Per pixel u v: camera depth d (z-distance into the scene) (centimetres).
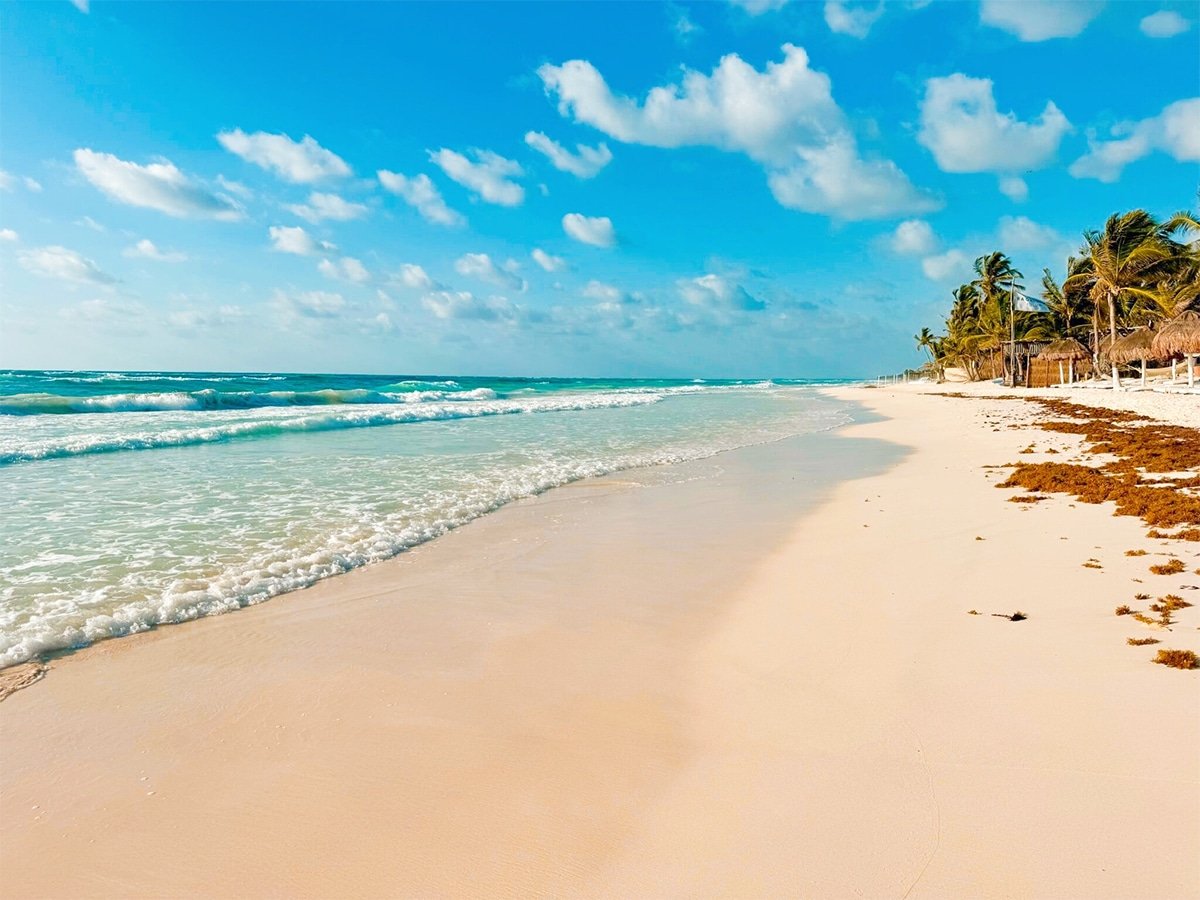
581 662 523
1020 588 635
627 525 984
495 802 353
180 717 444
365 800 357
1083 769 351
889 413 3372
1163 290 4003
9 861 314
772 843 313
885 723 411
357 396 4009
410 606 650
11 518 985
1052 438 1806
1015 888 278
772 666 504
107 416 2567
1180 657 454
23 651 534
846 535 891
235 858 316
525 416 3209
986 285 6166
